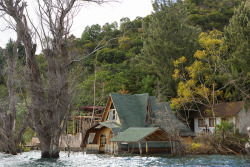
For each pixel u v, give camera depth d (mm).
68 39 31781
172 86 58000
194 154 34906
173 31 61188
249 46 51250
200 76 55625
